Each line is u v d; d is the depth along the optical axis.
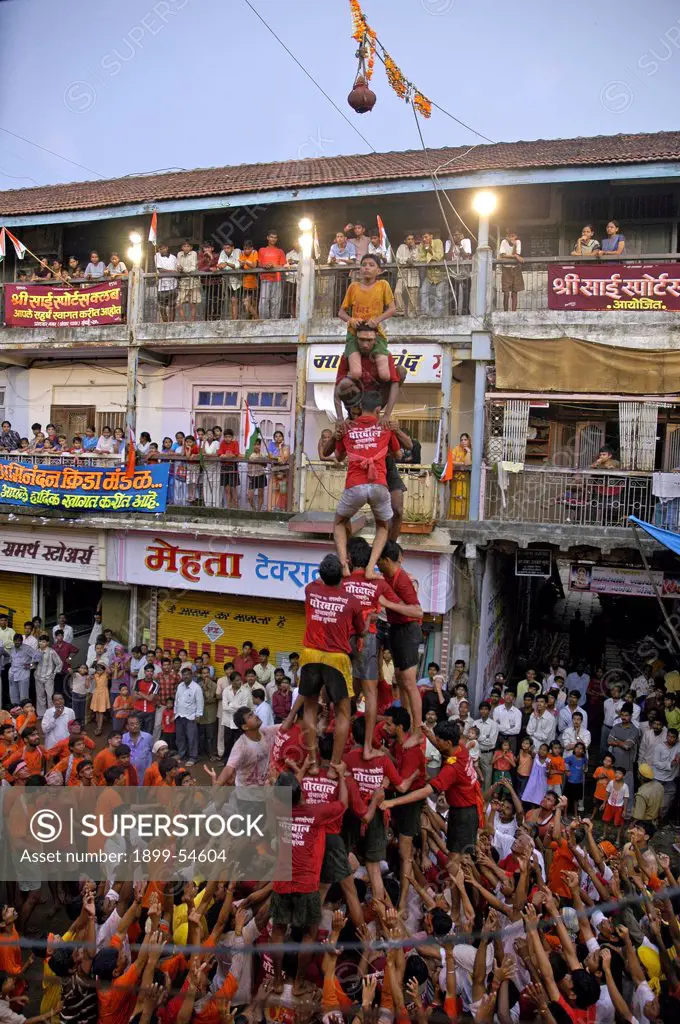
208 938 5.50
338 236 14.05
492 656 14.90
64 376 16.92
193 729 12.66
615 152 13.31
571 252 13.98
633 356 12.21
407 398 14.30
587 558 13.22
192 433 15.96
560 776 10.23
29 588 16.39
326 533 13.13
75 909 6.21
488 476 13.04
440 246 13.54
